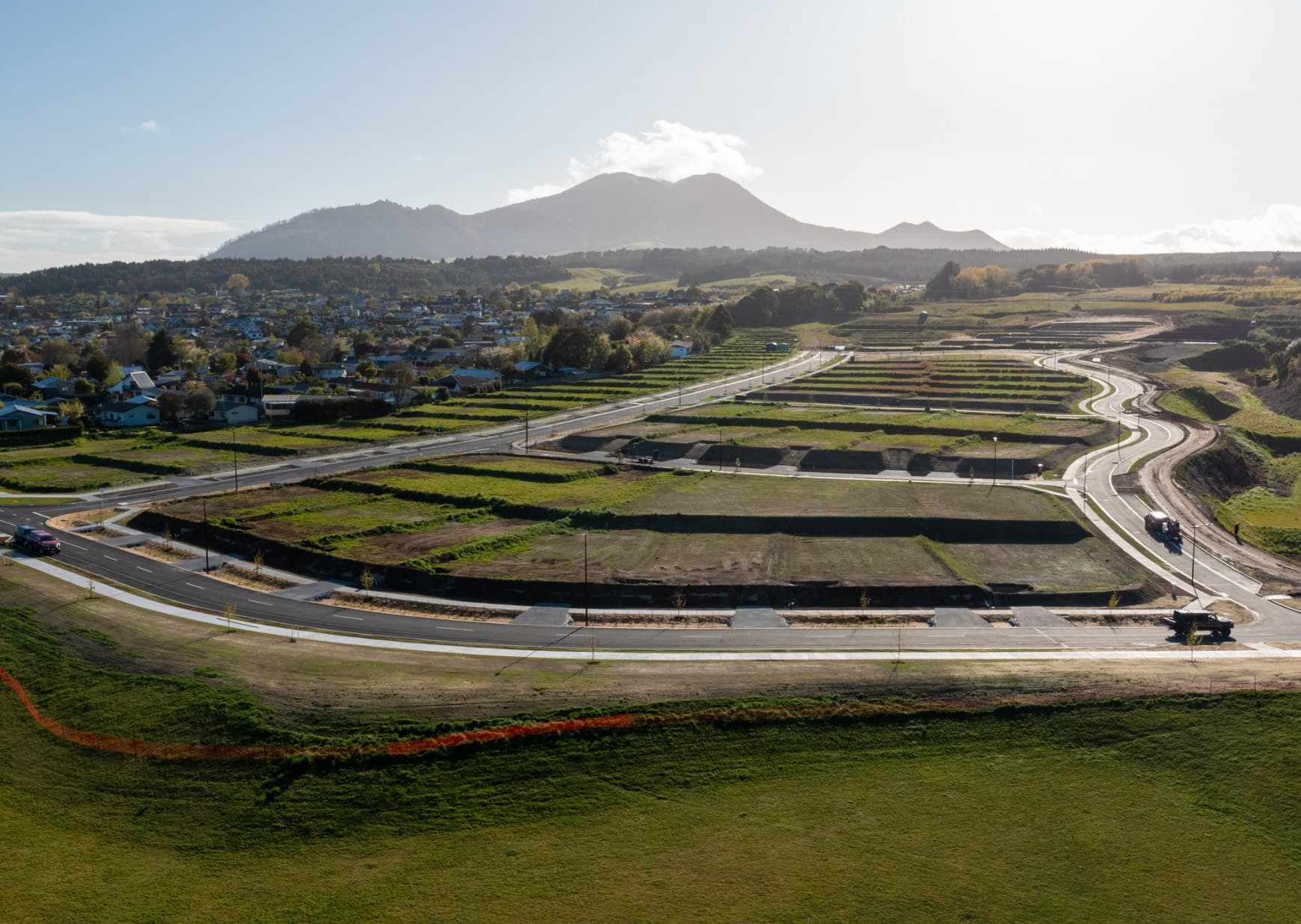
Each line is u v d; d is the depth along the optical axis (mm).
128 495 132125
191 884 48500
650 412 199625
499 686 65750
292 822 53156
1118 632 81438
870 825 52719
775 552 101750
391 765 57031
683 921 45188
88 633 77438
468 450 163500
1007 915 45938
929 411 195250
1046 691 65125
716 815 53594
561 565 96375
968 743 60250
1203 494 134000
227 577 95562
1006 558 101562
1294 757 57969
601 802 54656
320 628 80312
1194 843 51656
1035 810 54188
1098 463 145125
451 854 50438
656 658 73062
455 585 91562
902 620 84312
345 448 166625
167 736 60906
